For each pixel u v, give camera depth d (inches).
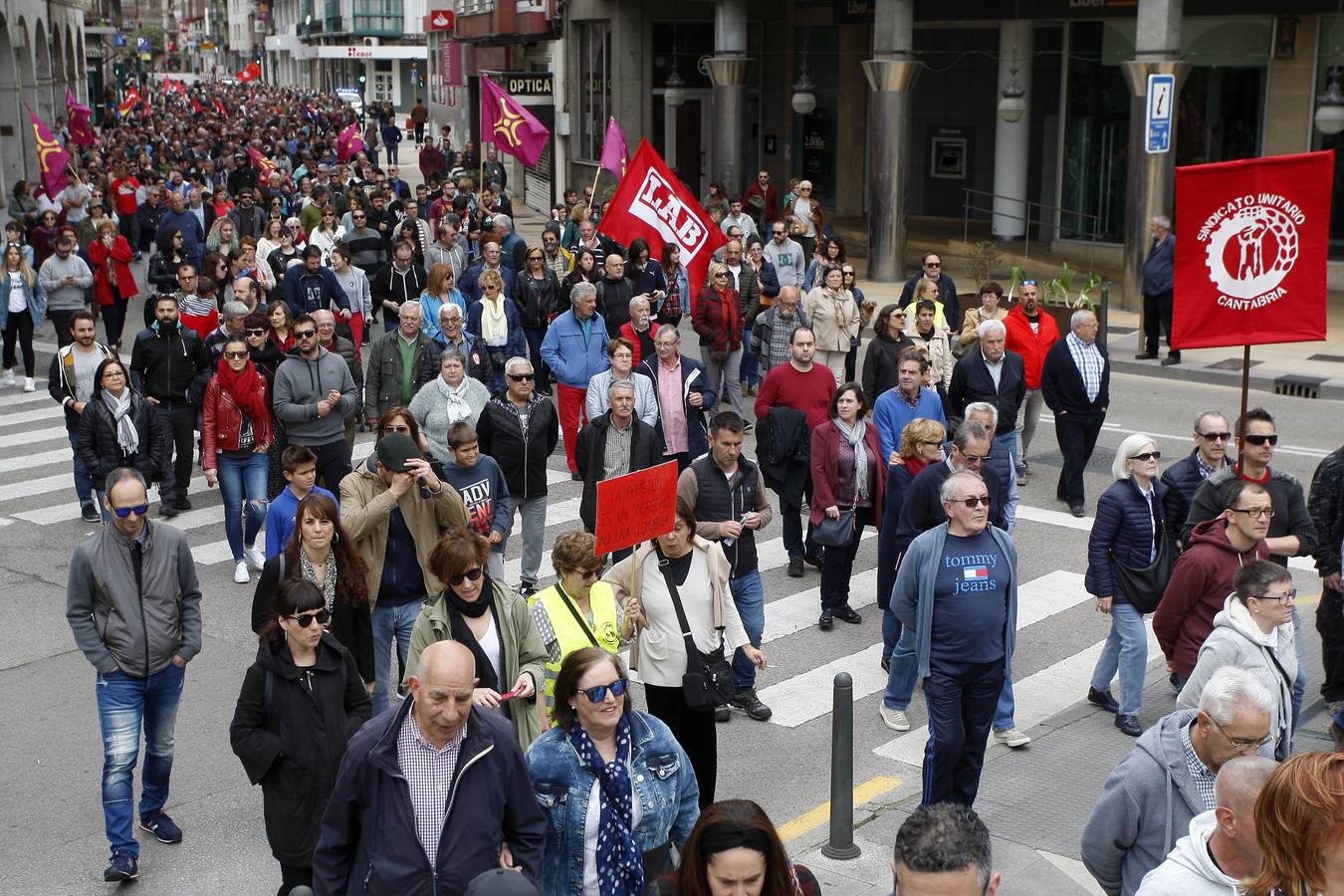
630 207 1348.4
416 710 402.3
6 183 3752.5
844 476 855.7
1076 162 2502.5
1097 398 1098.1
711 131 3061.0
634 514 575.8
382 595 666.2
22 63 3998.5
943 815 306.0
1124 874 432.1
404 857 401.4
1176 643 625.9
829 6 2933.1
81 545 580.1
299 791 492.7
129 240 2496.3
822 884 573.9
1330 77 2043.6
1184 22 2253.9
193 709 765.3
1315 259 734.5
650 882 422.9
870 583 968.3
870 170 2224.4
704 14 3002.0
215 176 3253.0
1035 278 2352.4
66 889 581.6
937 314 1153.4
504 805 411.2
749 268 1475.1
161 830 618.2
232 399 946.1
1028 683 797.2
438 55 5585.6
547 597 569.3
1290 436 1346.0
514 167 3789.4
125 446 944.3
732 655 745.6
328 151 4389.8
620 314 1328.7
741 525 733.9
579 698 417.4
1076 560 1010.7
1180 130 2298.2
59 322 1568.7
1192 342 739.4
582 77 3208.7
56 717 760.3
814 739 725.3
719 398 1357.0
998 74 2780.5
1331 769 292.2
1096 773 676.1
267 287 1545.3
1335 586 714.8
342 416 972.6
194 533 1082.7
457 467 761.0
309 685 493.4
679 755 438.9
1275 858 297.4
